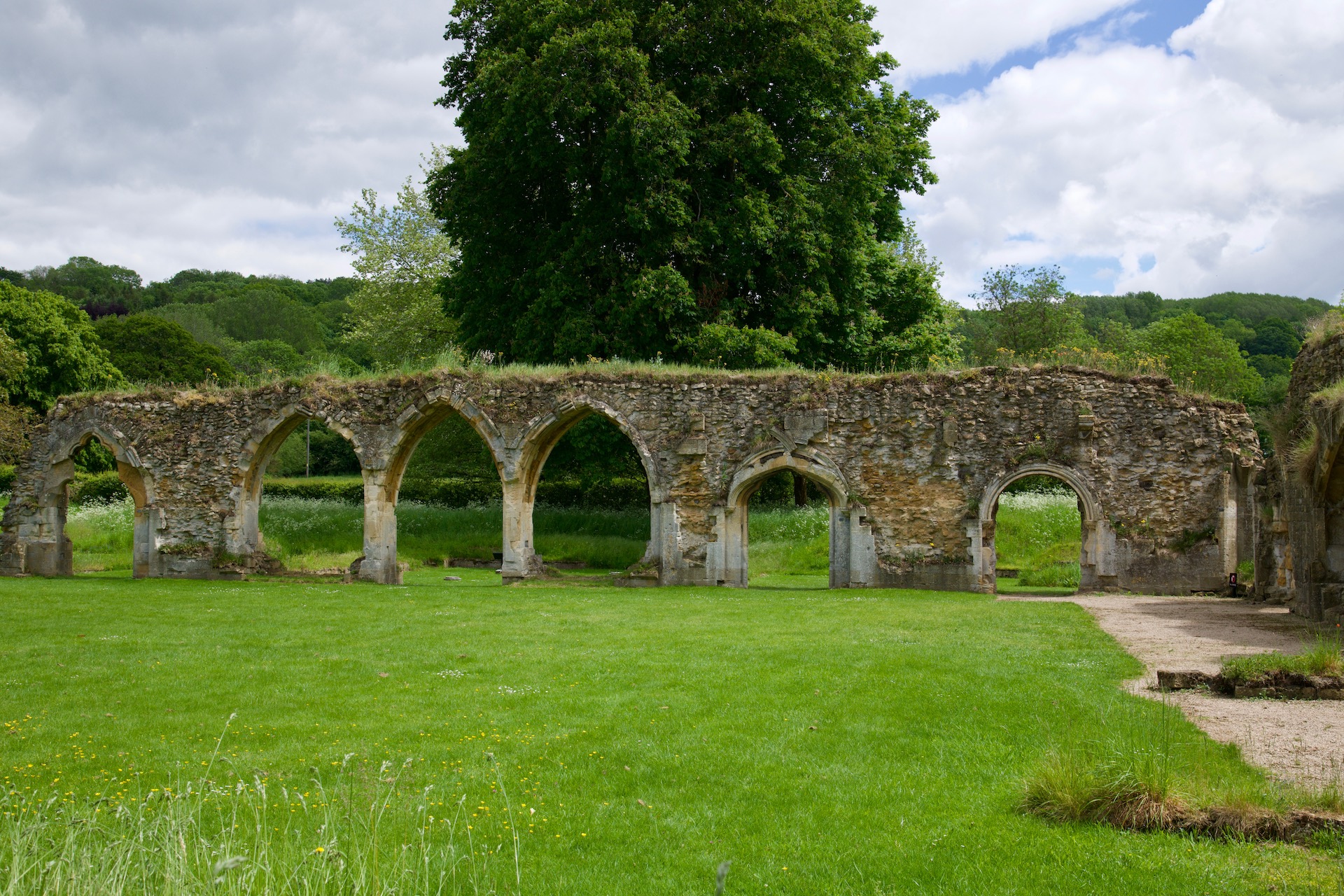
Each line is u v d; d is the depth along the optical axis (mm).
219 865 4410
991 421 21562
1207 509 21188
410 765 7473
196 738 8289
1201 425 21391
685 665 11258
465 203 29297
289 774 7285
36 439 24375
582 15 26531
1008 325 52125
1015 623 14812
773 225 27562
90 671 11000
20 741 8180
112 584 21047
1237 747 7250
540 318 28547
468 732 8430
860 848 5836
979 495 21344
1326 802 5922
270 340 73688
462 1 29719
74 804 6188
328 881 5086
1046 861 5527
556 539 30047
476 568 28188
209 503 23719
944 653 11727
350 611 16484
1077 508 28312
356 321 44844
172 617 15492
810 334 29266
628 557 28766
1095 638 13078
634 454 29781
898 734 8172
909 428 21734
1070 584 23062
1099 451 21375
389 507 23500
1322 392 14836
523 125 26734
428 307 41531
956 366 24078
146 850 5172
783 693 9742
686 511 22250
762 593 20062
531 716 8953
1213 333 50656
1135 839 5840
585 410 23141
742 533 22328
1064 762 6613
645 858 5805
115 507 33219
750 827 6270
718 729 8453
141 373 55375
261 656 12008
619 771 7371
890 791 6832
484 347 31453
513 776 7285
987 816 6316
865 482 21812
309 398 23516
